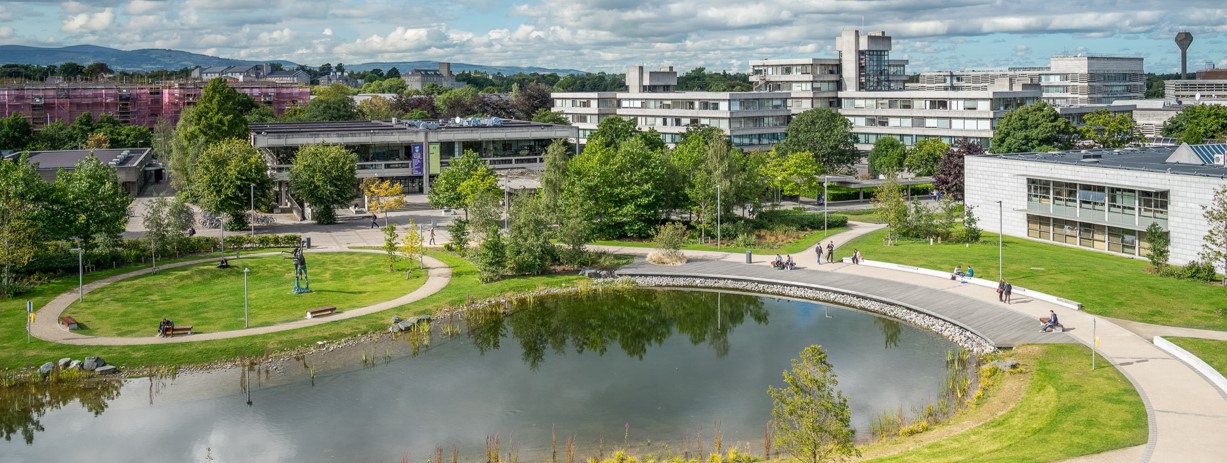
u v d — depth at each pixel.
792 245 117.00
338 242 120.44
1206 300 80.56
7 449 56.38
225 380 68.38
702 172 124.06
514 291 96.06
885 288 92.38
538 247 101.62
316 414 61.69
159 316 83.44
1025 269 94.56
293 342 76.50
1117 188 101.56
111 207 105.94
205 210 131.25
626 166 123.25
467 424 59.75
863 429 57.22
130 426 59.75
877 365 70.88
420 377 69.69
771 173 155.25
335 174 134.75
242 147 133.75
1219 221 86.50
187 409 62.69
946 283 92.56
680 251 114.12
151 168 193.50
